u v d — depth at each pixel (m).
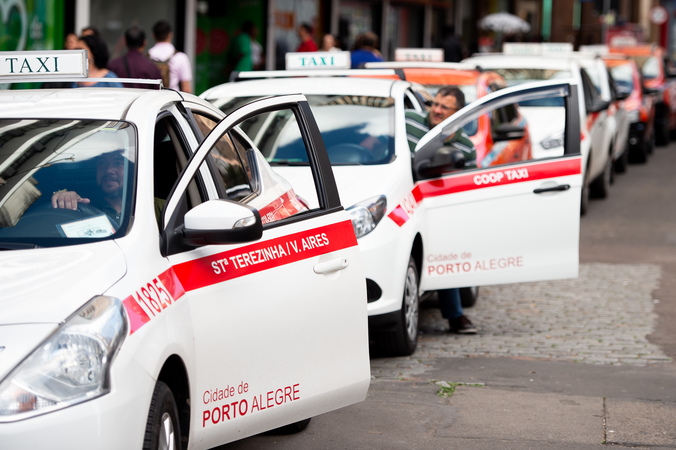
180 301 4.39
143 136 4.75
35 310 3.81
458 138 9.29
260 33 23.86
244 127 9.22
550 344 8.84
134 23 19.19
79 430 3.70
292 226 5.26
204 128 5.43
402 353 8.26
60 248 4.21
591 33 44.59
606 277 12.09
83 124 4.84
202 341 4.50
